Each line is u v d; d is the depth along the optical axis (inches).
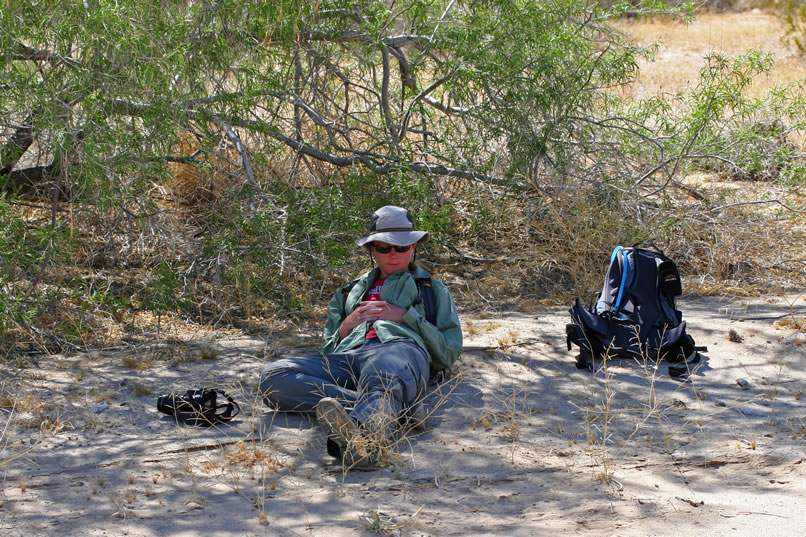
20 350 184.5
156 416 150.8
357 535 109.7
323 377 151.1
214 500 119.8
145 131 201.6
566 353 183.8
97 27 182.2
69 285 211.9
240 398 158.9
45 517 114.4
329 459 133.2
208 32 214.5
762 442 136.3
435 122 283.0
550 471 128.3
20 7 184.1
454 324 161.8
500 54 254.8
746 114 302.7
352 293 165.8
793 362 174.9
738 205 280.1
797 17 740.7
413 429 144.3
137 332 199.0
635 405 153.4
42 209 234.1
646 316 181.2
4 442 138.0
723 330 196.1
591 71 267.6
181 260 226.5
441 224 240.5
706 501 117.3
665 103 307.7
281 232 216.7
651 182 291.7
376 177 248.2
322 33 254.1
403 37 267.7
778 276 246.7
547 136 260.8
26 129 205.2
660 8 287.3
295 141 250.5
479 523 112.5
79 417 149.0
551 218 262.2
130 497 120.1
